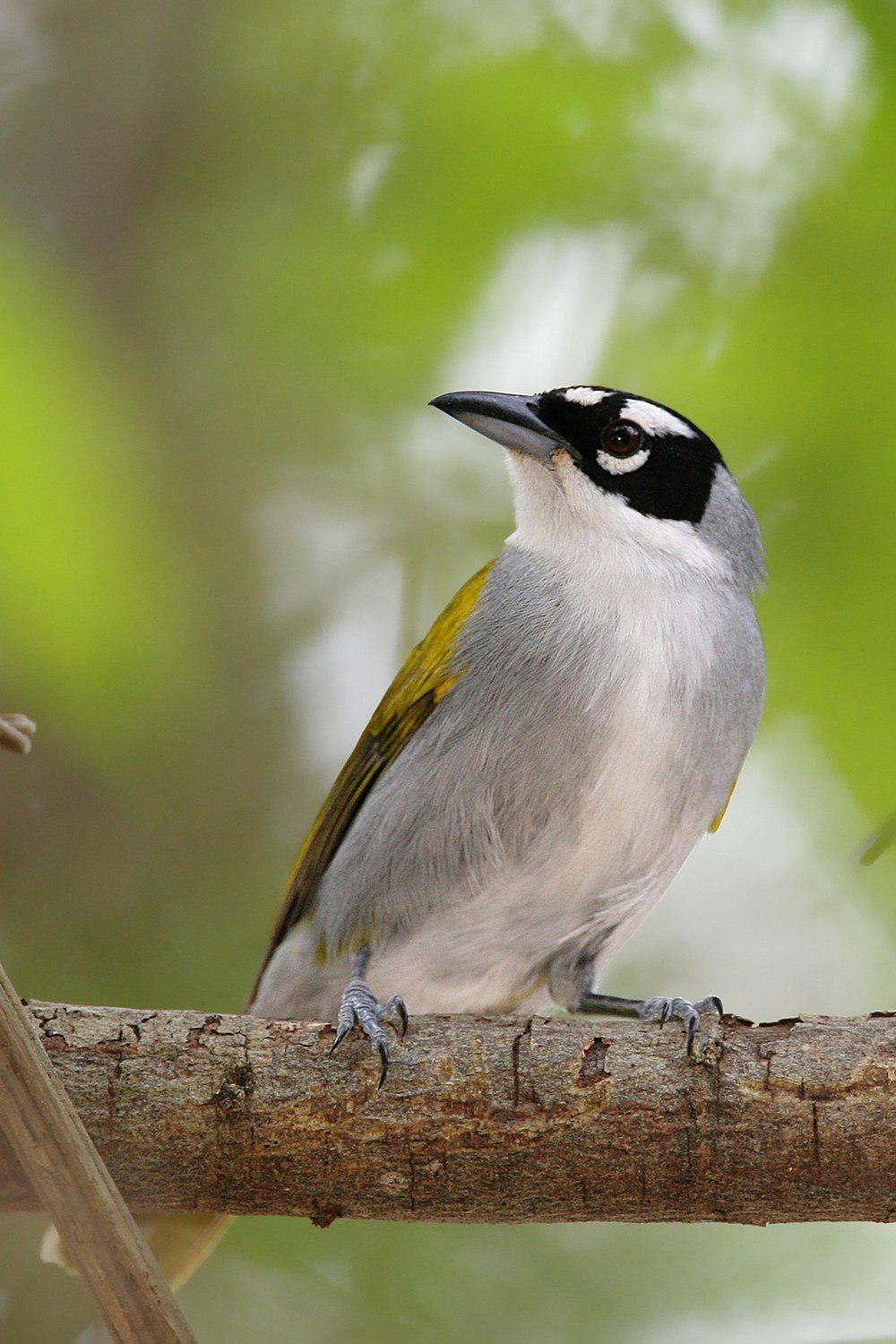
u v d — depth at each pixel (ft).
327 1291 38.58
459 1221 25.57
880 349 33.58
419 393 40.16
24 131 44.80
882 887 38.81
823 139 34.65
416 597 44.57
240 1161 24.76
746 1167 24.64
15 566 30.01
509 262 36.40
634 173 35.88
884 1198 24.62
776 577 34.63
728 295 35.27
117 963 42.80
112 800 44.16
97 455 30.99
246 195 41.32
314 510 44.88
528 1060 25.02
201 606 41.57
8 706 34.35
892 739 33.73
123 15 45.52
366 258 37.04
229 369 41.27
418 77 37.88
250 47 41.11
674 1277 38.63
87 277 41.11
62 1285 38.63
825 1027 25.16
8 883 43.50
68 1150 19.19
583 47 36.17
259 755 44.91
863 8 33.27
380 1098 24.85
